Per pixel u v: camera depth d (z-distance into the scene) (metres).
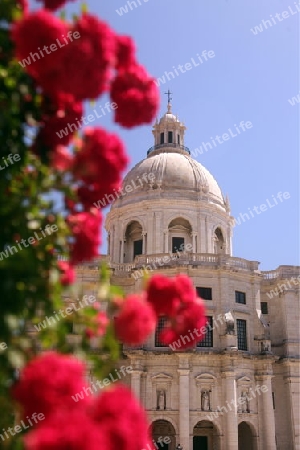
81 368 6.31
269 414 57.69
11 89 8.22
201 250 70.44
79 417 5.34
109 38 7.49
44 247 8.59
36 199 8.45
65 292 8.63
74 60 7.08
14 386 6.63
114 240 74.38
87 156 7.90
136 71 8.89
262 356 59.25
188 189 73.62
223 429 55.12
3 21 8.36
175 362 56.69
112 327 8.15
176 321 8.96
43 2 8.21
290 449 60.50
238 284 62.03
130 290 62.59
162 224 70.94
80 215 8.90
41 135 8.42
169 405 55.38
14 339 7.16
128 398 5.96
